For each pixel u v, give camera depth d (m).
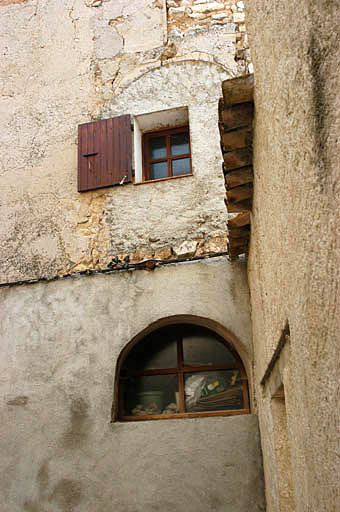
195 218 5.44
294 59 1.68
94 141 6.09
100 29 6.79
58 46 6.88
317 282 1.50
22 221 5.97
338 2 1.26
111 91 6.38
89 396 4.90
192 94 6.05
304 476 1.97
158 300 5.14
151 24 6.62
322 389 1.50
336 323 1.31
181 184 5.64
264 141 2.62
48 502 4.57
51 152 6.30
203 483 4.32
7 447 4.88
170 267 5.26
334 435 1.37
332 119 1.29
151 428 4.61
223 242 5.25
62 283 5.51
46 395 5.02
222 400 4.92
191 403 4.98
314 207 1.50
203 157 5.70
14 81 6.84
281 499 3.11
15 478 4.73
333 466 1.40
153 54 6.43
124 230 5.59
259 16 2.58
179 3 6.68
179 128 6.30
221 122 3.02
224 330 4.93
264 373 3.46
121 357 5.06
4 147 6.48
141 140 6.31
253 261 4.11
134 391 5.13
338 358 1.31
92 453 4.66
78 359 5.09
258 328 3.94
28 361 5.21
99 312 5.25
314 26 1.42
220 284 5.06
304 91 1.55
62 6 7.10
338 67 1.26
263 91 2.52
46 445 4.80
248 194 3.62
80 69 6.65
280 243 2.27
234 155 3.26
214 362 5.11
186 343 5.25
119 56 6.55
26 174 6.25
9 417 5.01
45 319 5.38
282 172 2.07
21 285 5.63
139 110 6.14
